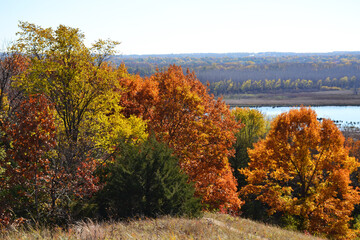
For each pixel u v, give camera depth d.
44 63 20.14
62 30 20.62
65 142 15.74
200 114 26.38
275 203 30.50
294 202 29.47
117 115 22.70
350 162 29.89
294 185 40.12
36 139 11.59
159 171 13.92
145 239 7.89
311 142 29.72
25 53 20.84
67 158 15.35
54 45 20.33
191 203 14.09
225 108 28.77
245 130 46.53
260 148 32.59
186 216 13.27
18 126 11.67
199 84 29.94
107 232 8.31
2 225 10.85
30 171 11.62
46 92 19.58
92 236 7.58
